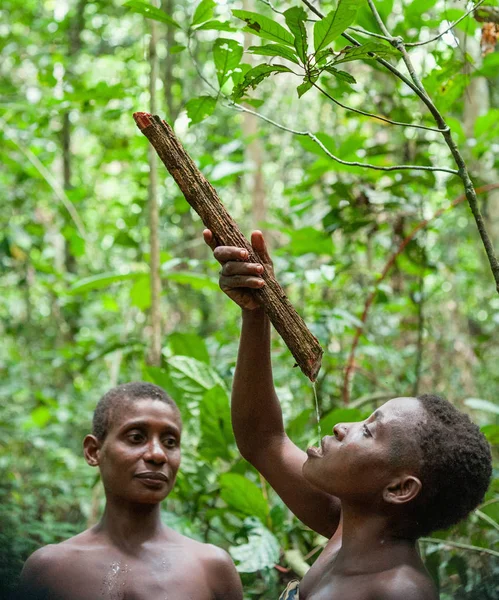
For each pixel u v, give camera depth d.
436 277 6.05
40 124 4.71
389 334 5.10
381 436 1.82
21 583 2.22
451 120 3.92
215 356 4.61
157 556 2.29
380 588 1.74
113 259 7.02
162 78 6.33
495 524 2.89
